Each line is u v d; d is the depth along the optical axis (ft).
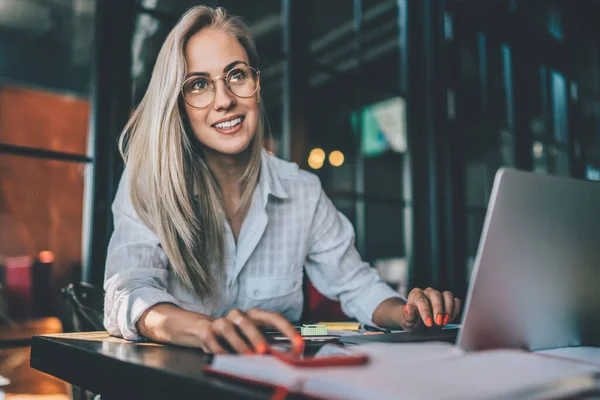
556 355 2.14
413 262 10.36
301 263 4.42
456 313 3.22
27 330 12.64
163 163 3.64
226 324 2.02
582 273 2.33
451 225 10.65
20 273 15.52
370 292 4.19
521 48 12.86
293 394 1.48
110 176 6.23
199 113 3.79
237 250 4.04
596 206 2.36
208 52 3.76
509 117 12.62
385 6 13.05
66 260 18.44
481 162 11.84
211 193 3.88
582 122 14.65
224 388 1.57
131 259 3.40
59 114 19.75
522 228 2.12
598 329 2.41
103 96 6.31
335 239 4.55
